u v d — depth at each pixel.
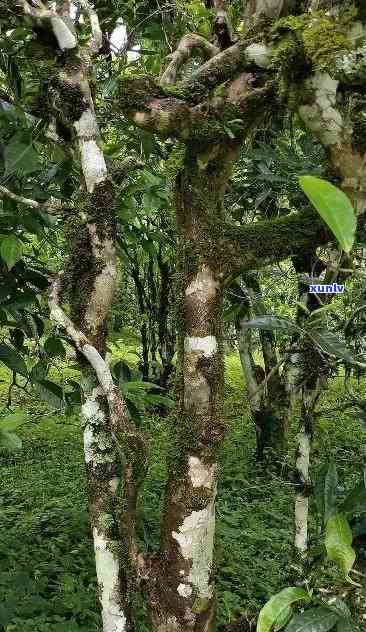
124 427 1.75
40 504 5.27
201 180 1.71
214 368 1.72
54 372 7.70
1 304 2.68
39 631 3.22
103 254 1.86
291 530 4.85
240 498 5.45
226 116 1.61
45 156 2.78
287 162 3.73
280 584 3.92
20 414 1.94
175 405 1.77
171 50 3.09
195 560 1.71
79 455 6.84
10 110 2.46
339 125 1.45
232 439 7.32
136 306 8.78
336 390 7.82
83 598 3.58
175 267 1.79
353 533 1.62
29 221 2.64
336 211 0.70
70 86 1.86
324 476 1.64
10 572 3.80
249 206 5.02
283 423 6.53
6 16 1.89
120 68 2.97
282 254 1.71
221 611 3.49
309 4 1.65
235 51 1.59
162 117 1.58
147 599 1.77
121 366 2.97
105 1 3.34
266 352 6.61
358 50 1.42
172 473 1.74
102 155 1.89
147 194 3.06
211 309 1.71
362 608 1.48
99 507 1.81
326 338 1.66
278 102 1.61
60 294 1.85
